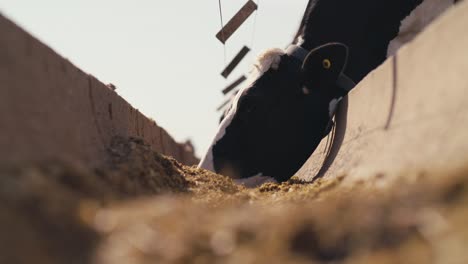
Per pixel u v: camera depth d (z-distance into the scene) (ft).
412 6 7.22
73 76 4.71
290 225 2.80
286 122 7.22
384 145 4.62
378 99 5.35
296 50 7.39
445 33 3.85
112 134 5.70
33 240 2.52
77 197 3.21
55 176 3.31
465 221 2.44
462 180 2.79
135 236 2.78
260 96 7.16
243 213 3.27
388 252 2.47
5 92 3.27
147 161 5.34
